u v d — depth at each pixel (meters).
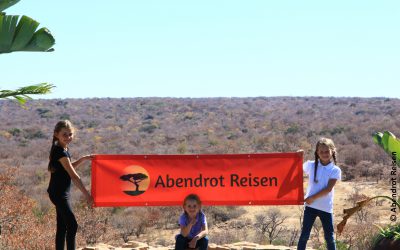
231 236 24.67
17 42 6.41
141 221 27.39
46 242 16.98
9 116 96.19
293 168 8.00
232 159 8.05
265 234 25.53
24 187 35.09
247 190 8.05
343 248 10.70
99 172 8.05
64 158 6.94
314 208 7.38
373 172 40.62
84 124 91.19
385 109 96.81
